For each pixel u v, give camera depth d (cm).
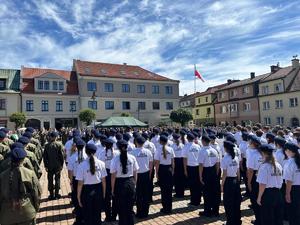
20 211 475
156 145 1188
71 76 4819
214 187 797
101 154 814
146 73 5478
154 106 5253
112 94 4866
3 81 4228
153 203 936
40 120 4303
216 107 5706
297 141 883
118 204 677
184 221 758
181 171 1022
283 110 4244
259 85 4688
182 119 4634
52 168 1026
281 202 567
